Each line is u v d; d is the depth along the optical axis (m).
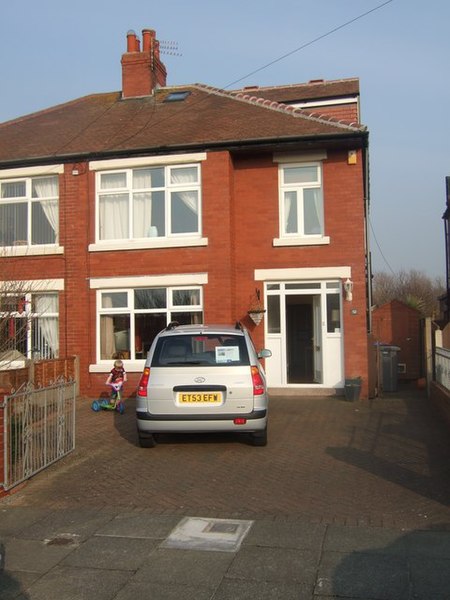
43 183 14.80
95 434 9.59
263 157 13.95
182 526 5.36
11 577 4.40
